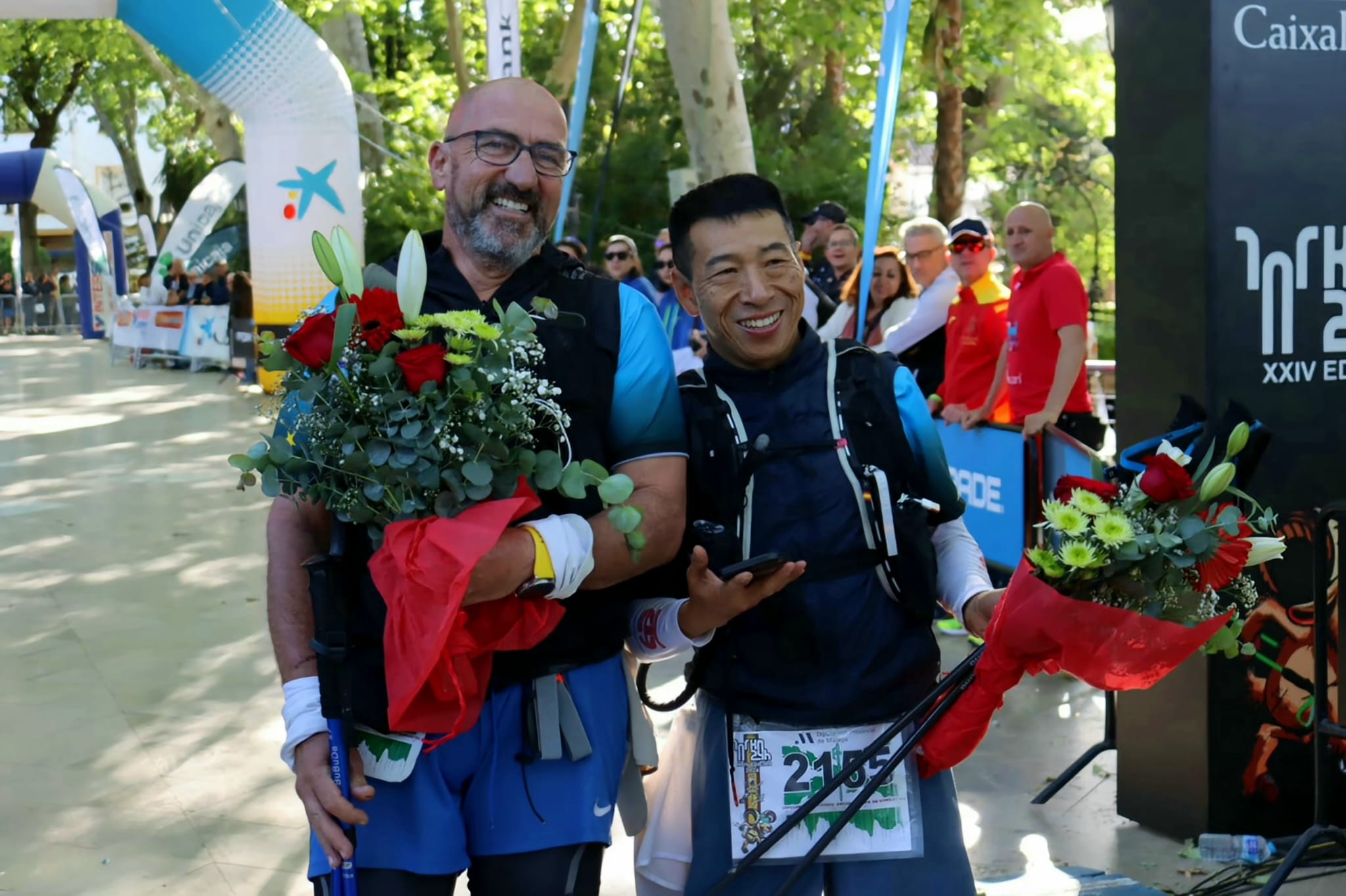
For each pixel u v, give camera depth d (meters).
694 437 2.33
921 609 2.31
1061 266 5.61
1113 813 3.86
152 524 8.67
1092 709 4.81
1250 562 2.21
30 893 3.54
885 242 21.59
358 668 2.15
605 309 2.24
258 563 7.48
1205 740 3.50
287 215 13.84
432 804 2.16
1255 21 3.32
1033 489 5.48
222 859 3.74
